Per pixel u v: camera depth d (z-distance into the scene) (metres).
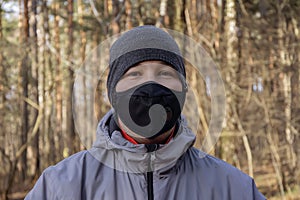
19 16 10.12
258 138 8.07
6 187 8.66
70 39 9.91
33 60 9.30
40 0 10.41
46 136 10.87
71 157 1.21
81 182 1.12
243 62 7.43
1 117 8.68
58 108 9.38
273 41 7.57
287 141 7.50
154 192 1.10
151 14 7.74
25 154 10.60
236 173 1.19
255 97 7.32
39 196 1.13
